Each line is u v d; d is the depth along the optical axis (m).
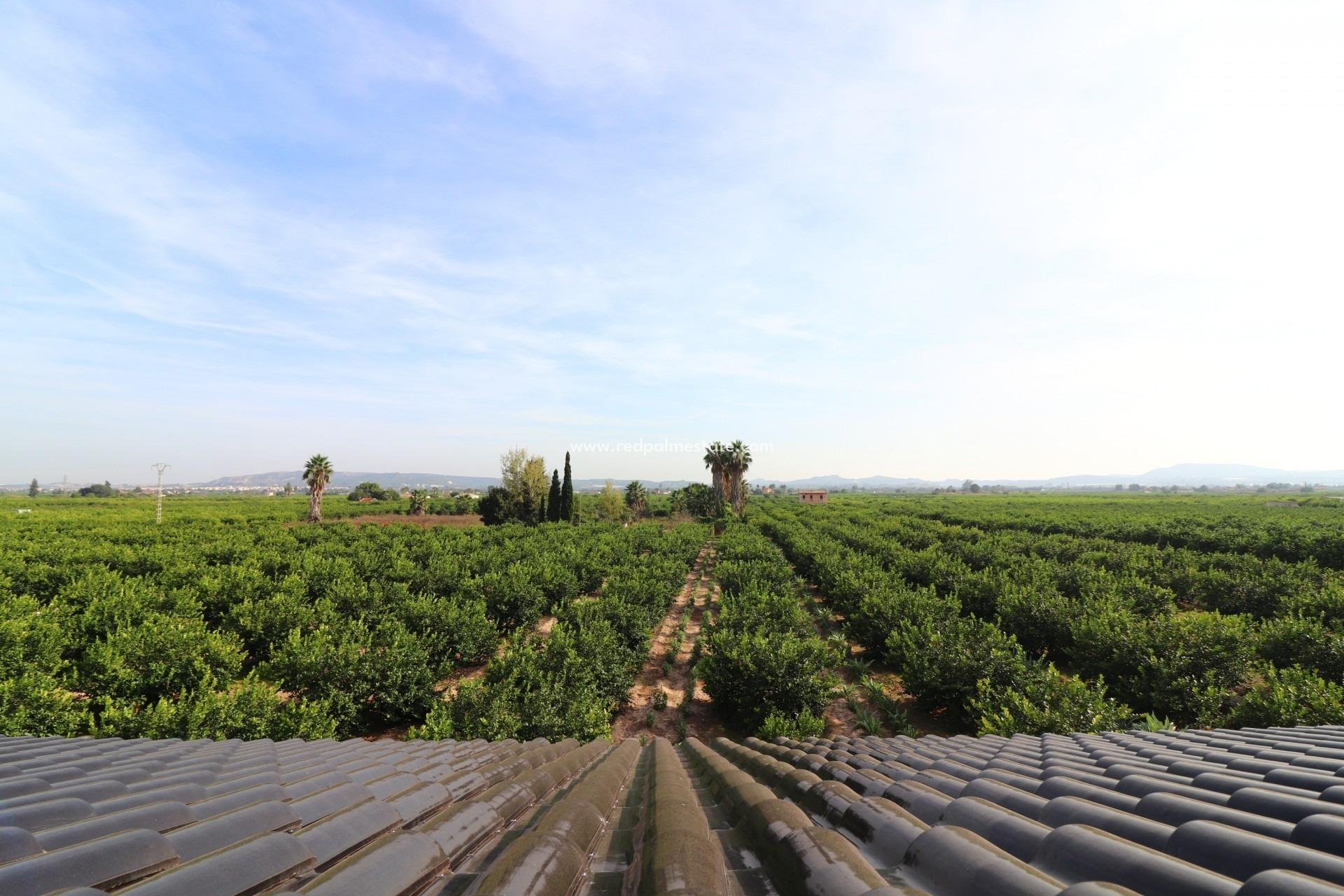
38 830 2.95
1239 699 12.59
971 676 13.18
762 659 13.89
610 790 4.62
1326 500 92.25
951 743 7.16
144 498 133.00
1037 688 11.93
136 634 13.70
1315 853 2.17
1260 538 33.69
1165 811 3.06
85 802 3.40
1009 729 10.22
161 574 23.61
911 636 15.75
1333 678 13.07
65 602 19.14
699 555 43.66
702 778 5.78
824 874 2.38
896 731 13.96
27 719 10.29
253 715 10.62
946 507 91.88
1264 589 20.50
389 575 25.25
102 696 12.32
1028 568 25.20
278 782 4.44
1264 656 14.73
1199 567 25.58
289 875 2.64
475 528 50.97
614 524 62.50
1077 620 17.03
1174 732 7.54
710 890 2.30
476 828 3.58
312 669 12.95
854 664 18.14
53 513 65.94
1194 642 13.31
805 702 13.65
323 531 46.81
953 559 28.48
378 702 13.40
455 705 12.16
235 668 14.20
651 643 21.56
